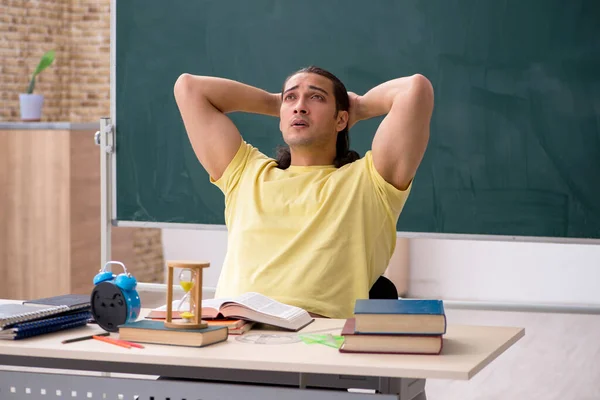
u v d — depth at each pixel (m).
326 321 2.43
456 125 3.99
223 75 4.20
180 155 4.27
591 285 7.03
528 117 3.91
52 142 5.89
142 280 7.75
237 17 4.17
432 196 4.04
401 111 2.89
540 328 6.25
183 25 4.23
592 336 6.02
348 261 2.82
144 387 2.06
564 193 3.89
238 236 2.92
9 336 2.13
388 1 4.01
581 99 3.85
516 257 7.16
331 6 4.07
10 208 5.97
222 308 2.28
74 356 2.02
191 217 4.27
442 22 3.97
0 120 7.67
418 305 2.05
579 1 3.83
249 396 2.01
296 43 4.12
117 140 4.33
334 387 2.23
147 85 4.28
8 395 2.15
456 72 3.97
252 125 4.21
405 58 4.02
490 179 3.97
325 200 2.86
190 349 2.02
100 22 8.14
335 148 3.10
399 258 7.28
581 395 4.62
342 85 3.07
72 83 8.20
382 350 1.98
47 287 5.93
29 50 7.88
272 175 3.01
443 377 1.82
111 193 4.35
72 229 5.91
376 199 2.92
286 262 2.81
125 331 2.11
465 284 7.25
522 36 3.90
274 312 2.30
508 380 4.91
